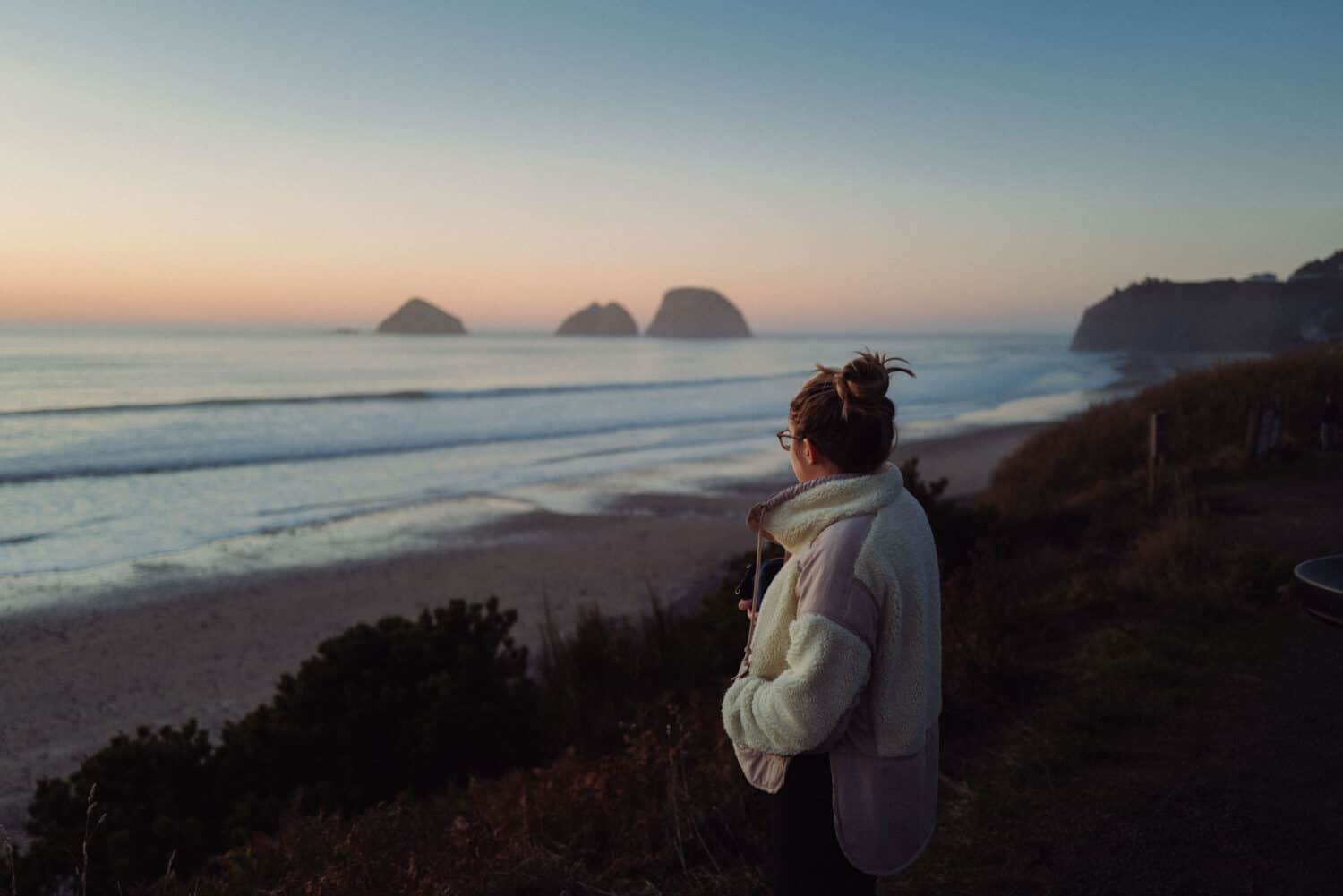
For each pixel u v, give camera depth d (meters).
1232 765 3.55
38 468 24.56
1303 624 5.27
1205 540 6.98
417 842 3.41
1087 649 5.21
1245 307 186.62
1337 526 8.32
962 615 5.60
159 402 49.22
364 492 21.44
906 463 8.48
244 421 38.00
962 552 7.79
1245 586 5.98
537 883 2.94
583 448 29.94
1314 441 13.07
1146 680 4.57
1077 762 3.71
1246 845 2.96
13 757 7.80
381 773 5.11
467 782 5.09
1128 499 10.64
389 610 12.22
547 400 52.12
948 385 70.12
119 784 4.72
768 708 1.49
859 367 1.60
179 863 4.20
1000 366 109.62
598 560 14.54
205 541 16.47
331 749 5.08
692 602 11.77
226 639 11.12
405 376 83.12
